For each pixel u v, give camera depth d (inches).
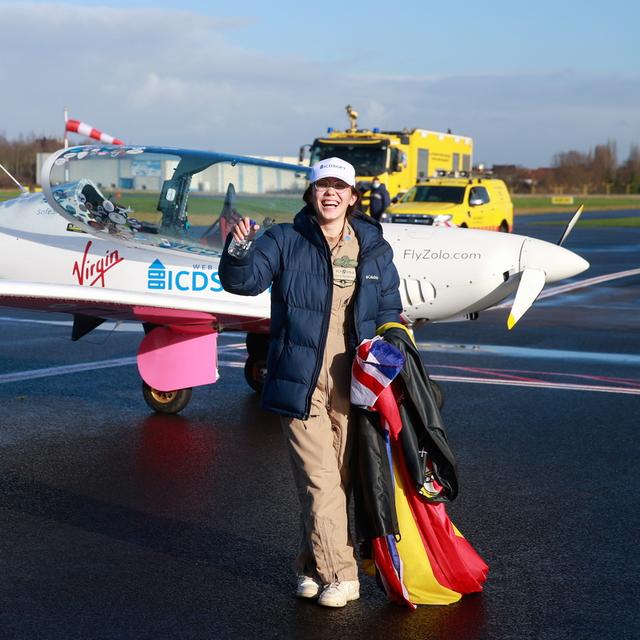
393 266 155.6
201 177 281.0
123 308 263.9
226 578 165.8
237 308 265.0
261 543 182.7
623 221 1524.4
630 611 153.1
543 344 416.8
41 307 279.3
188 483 219.9
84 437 259.9
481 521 195.5
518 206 2346.2
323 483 149.9
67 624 147.3
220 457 241.3
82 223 283.0
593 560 174.6
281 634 144.5
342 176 147.4
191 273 280.5
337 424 152.3
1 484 219.0
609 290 621.3
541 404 299.4
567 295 596.7
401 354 145.7
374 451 147.3
